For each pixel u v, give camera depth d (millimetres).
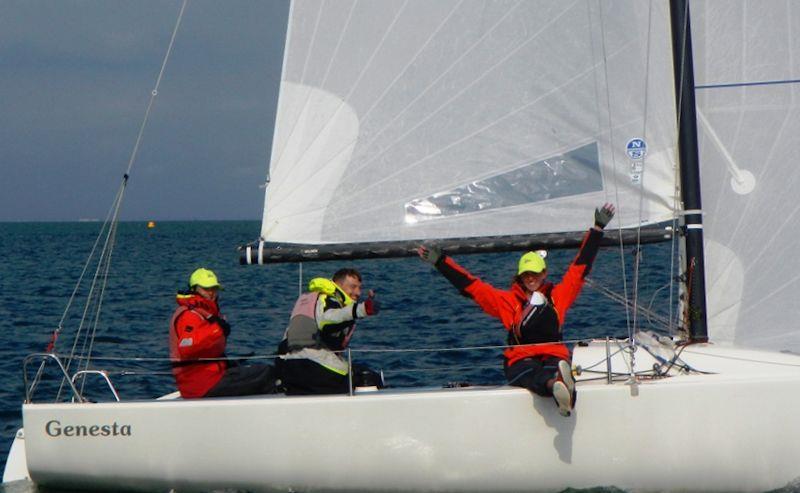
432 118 15375
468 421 13344
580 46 15188
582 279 14148
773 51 15383
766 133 15383
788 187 15344
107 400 21141
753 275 15406
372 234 15328
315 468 13508
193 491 13758
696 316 15117
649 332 15586
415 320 32969
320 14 15391
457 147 15344
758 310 15406
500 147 15328
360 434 13438
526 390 13359
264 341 29859
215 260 80625
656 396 13266
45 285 52656
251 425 13570
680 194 15016
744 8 15414
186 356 14500
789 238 15344
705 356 14641
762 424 13266
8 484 14297
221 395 14742
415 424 13383
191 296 14719
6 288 50469
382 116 15391
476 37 15312
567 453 13289
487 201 15312
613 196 15156
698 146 15492
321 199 15367
